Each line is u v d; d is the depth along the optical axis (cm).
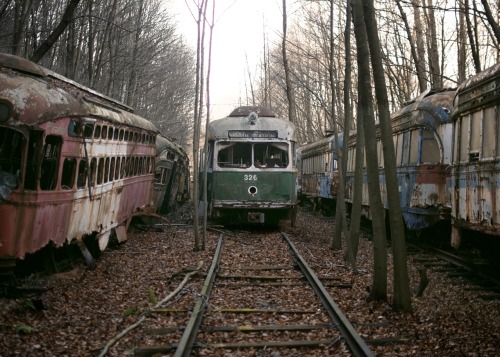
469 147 969
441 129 1224
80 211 921
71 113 825
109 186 1111
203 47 1277
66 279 855
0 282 705
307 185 2855
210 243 1346
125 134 1245
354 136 1884
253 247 1298
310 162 2792
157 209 2003
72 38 1923
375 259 788
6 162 723
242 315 700
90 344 577
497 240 956
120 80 2700
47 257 855
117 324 648
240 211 1630
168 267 1022
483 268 1032
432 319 679
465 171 987
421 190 1241
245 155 1616
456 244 1041
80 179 931
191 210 2503
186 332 583
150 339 595
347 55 1229
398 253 729
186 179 3136
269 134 1605
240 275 957
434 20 1825
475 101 938
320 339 598
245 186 1595
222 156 1616
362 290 855
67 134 830
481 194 902
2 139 725
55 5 2038
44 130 740
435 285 913
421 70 1930
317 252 1233
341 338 591
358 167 1112
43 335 594
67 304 725
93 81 2044
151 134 1611
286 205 1599
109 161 1104
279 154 1620
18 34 1297
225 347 567
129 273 962
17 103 706
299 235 1579
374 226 792
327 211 2375
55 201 795
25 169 710
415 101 1333
